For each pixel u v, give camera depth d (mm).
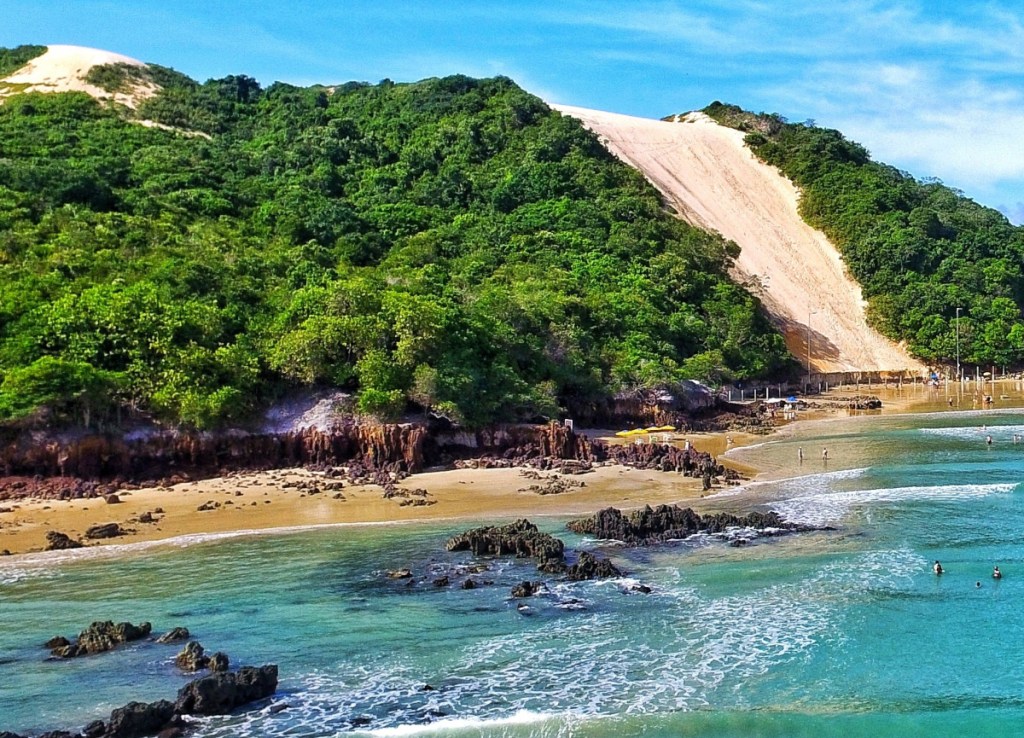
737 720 23609
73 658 28438
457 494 53281
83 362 57688
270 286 77250
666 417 84312
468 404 65688
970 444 69375
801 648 28422
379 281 81062
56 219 79812
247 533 44281
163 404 57719
